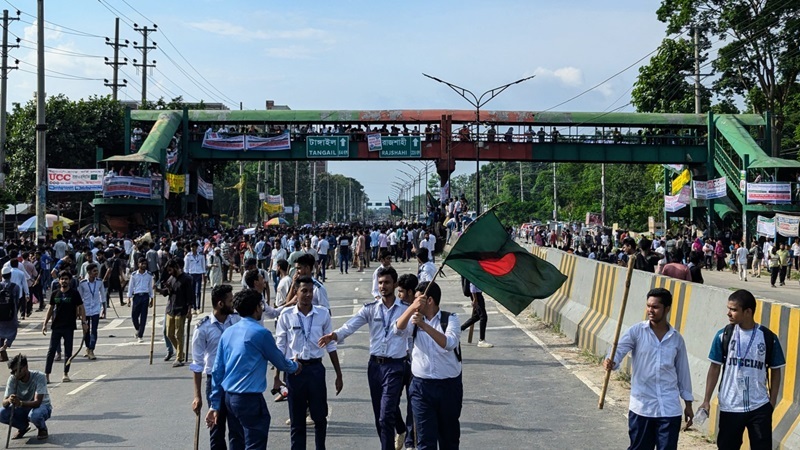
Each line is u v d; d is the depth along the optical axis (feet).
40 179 92.22
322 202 554.05
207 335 26.84
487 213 24.91
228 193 334.44
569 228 192.75
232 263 103.71
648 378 21.72
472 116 168.25
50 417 33.78
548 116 168.25
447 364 23.80
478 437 29.37
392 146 167.63
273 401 36.40
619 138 171.01
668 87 186.09
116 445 29.86
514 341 51.62
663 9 174.50
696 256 46.01
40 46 92.22
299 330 26.86
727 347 21.67
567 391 36.91
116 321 70.79
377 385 27.02
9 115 190.70
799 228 124.98
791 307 26.23
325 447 28.32
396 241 145.79
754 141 156.66
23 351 55.88
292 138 169.89
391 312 27.07
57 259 91.61
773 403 21.33
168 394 39.04
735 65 170.40
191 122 170.81
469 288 50.65
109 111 177.78
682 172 176.14
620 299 44.06
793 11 160.66
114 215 143.84
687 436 28.78
